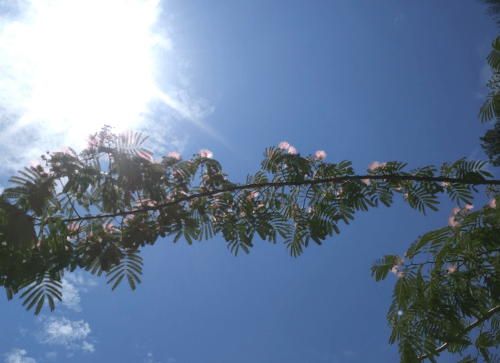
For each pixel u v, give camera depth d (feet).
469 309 12.04
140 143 12.68
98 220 13.42
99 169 12.38
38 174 11.73
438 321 11.76
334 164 16.37
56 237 12.16
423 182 15.34
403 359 11.44
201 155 15.47
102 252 12.31
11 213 11.28
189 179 14.56
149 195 13.67
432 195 15.24
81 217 12.68
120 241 13.20
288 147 16.42
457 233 13.55
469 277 12.57
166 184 14.02
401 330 11.99
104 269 12.14
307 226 16.62
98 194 13.21
